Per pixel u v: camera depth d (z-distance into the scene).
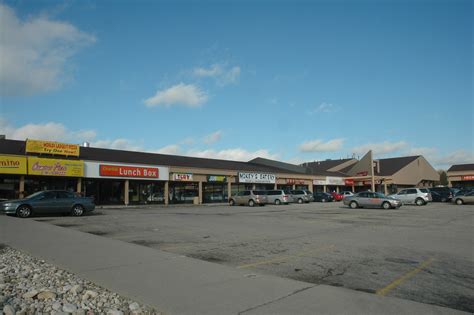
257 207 35.03
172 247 11.11
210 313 5.25
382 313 5.31
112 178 34.38
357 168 70.69
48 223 17.05
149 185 38.59
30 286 6.67
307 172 61.50
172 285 6.60
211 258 9.49
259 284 6.68
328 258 9.48
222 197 45.31
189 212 26.44
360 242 12.10
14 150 30.94
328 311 5.35
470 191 38.34
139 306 5.62
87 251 9.73
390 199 31.03
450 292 6.54
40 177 30.52
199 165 44.31
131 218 20.47
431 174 79.00
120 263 8.34
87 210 22.11
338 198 51.59
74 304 5.72
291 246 11.31
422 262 9.00
